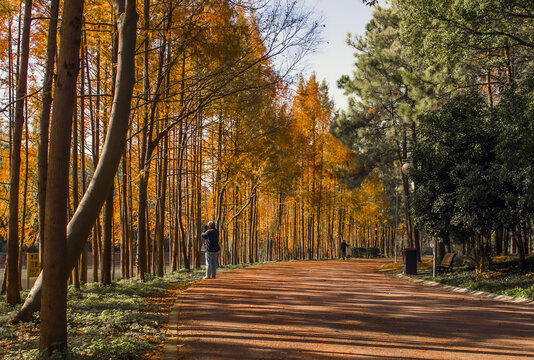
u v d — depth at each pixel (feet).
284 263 104.99
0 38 42.73
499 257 74.38
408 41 67.77
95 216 23.12
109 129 24.07
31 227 89.66
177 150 77.51
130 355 19.51
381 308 35.40
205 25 36.81
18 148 33.63
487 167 55.62
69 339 21.53
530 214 51.70
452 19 57.93
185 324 27.45
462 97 60.75
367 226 194.18
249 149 81.97
